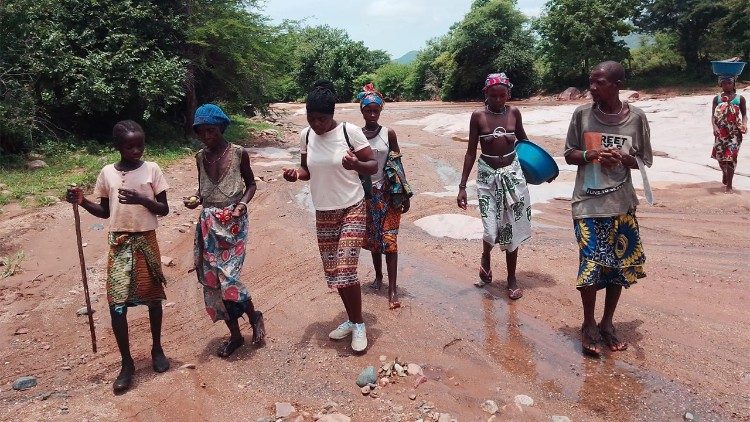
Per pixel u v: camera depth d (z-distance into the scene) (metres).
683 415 3.32
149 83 12.54
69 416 3.41
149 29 13.57
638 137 3.88
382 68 51.09
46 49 11.67
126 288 3.71
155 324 3.93
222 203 3.98
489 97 4.91
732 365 3.84
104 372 4.02
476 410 3.40
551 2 37.75
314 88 3.84
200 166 4.06
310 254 6.45
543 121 18.08
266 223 7.86
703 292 5.04
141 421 3.36
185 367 3.98
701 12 34.03
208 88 16.30
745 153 11.04
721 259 5.86
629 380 3.72
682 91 32.75
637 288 5.17
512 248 4.95
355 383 3.73
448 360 4.02
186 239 7.11
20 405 3.58
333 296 5.20
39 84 12.11
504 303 4.97
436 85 46.53
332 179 3.95
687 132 13.81
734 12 32.50
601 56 36.91
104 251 6.56
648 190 3.91
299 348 4.25
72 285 5.65
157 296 3.90
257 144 16.39
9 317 4.99
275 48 16.41
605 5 36.09
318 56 51.72
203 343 4.43
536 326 4.54
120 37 12.73
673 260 5.87
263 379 3.83
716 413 3.33
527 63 39.31
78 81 11.97
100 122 13.73
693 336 4.26
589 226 3.96
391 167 4.82
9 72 11.30
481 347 4.21
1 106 10.44
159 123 14.62
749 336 4.23
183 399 3.59
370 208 4.88
